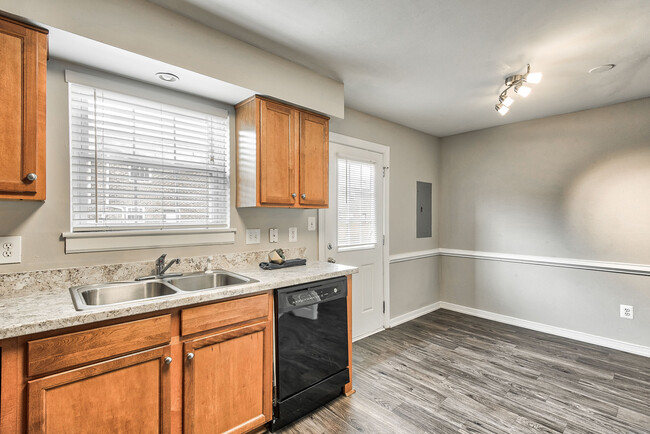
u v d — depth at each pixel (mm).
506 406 2090
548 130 3428
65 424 1197
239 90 2023
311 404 1986
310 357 1989
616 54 2100
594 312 3137
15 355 1113
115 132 1838
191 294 1522
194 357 1520
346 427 1882
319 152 2477
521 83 2436
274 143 2188
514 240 3682
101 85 1756
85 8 1432
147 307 1358
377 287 3469
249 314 1722
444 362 2725
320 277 2068
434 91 2758
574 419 1954
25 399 1130
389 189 3619
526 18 1722
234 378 1663
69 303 1367
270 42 1985
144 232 1879
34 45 1354
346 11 1671
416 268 3990
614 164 3029
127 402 1336
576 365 2666
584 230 3201
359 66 2303
